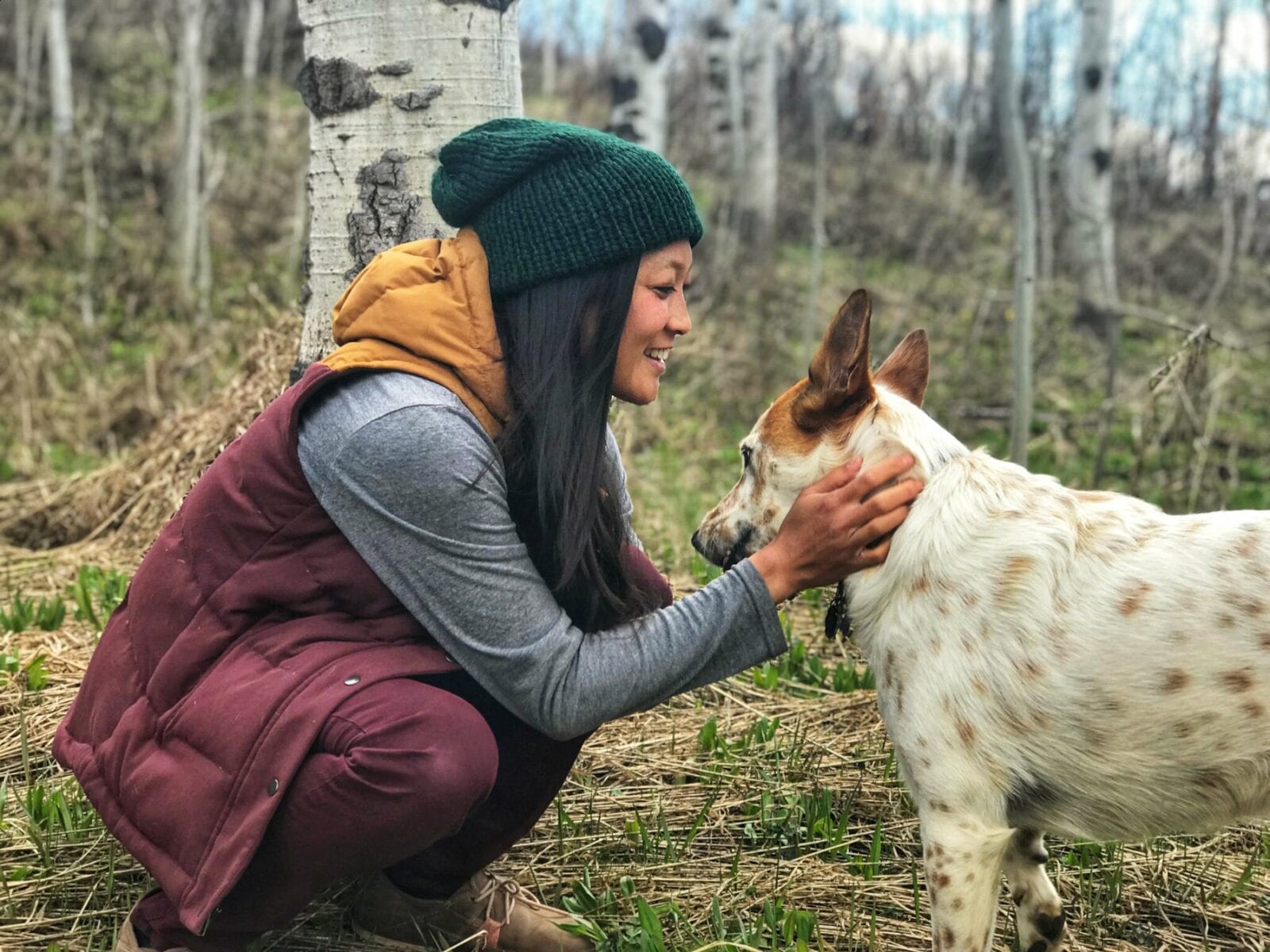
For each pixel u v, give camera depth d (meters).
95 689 2.34
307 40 3.41
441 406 2.13
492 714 2.42
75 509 5.63
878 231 17.48
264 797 2.05
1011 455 6.27
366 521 2.14
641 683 2.22
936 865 2.34
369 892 2.53
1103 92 13.52
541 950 2.50
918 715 2.37
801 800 3.11
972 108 26.27
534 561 2.36
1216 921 2.79
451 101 3.31
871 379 2.59
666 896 2.71
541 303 2.16
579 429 2.18
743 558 2.76
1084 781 2.33
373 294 2.23
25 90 18.92
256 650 2.18
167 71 21.33
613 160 2.14
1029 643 2.31
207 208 13.78
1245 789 2.27
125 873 2.71
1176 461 7.89
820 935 2.53
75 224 13.39
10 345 8.37
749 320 11.60
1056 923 2.58
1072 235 17.08
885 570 2.45
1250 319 14.45
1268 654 2.20
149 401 7.98
